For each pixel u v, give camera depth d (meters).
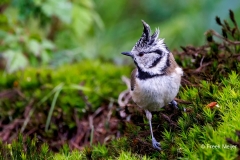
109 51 15.92
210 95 7.36
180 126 7.01
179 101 7.43
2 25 11.88
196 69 8.41
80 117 10.20
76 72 11.67
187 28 15.81
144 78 7.21
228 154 5.86
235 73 7.57
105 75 11.65
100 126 9.91
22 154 7.32
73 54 13.30
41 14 12.26
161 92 7.10
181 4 16.80
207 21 15.62
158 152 6.91
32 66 12.36
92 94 10.65
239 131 5.74
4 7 12.74
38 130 9.82
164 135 7.14
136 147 7.20
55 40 13.57
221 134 6.28
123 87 10.95
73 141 9.68
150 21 17.31
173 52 9.45
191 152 6.32
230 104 6.86
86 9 13.72
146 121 7.77
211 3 15.49
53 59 13.09
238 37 8.64
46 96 10.44
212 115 6.82
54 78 11.29
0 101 10.67
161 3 17.27
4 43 11.91
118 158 6.92
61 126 9.89
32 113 10.23
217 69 7.99
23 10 12.02
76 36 13.77
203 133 6.49
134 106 8.27
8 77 11.47
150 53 7.29
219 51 8.80
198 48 8.85
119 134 8.80
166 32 15.94
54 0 12.02
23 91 11.04
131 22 17.23
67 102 10.30
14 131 10.00
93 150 7.43
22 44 11.91
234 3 14.54
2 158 7.45
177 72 7.23
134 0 17.78
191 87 7.96
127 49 15.95
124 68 12.05
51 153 7.68
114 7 17.39
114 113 9.62
